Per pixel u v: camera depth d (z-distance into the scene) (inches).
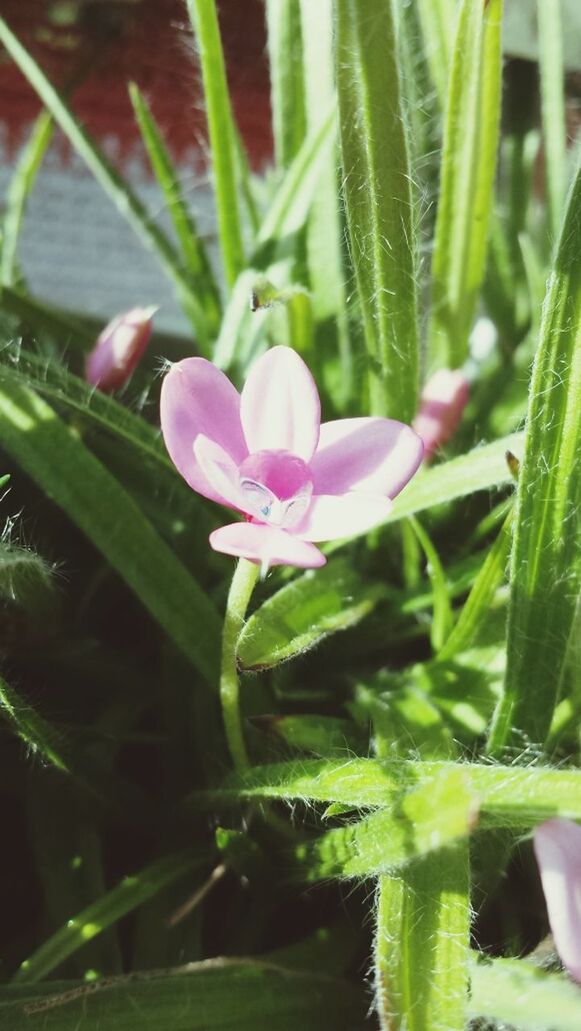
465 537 6.9
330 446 4.5
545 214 7.9
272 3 7.0
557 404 5.0
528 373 7.2
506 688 5.4
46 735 5.3
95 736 5.9
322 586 6.0
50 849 5.6
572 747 5.6
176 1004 4.8
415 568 6.6
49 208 10.9
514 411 7.2
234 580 4.8
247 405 4.5
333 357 7.2
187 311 7.6
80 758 5.6
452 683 5.9
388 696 5.9
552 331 4.9
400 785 4.7
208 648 5.8
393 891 4.6
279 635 5.2
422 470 6.1
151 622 6.8
